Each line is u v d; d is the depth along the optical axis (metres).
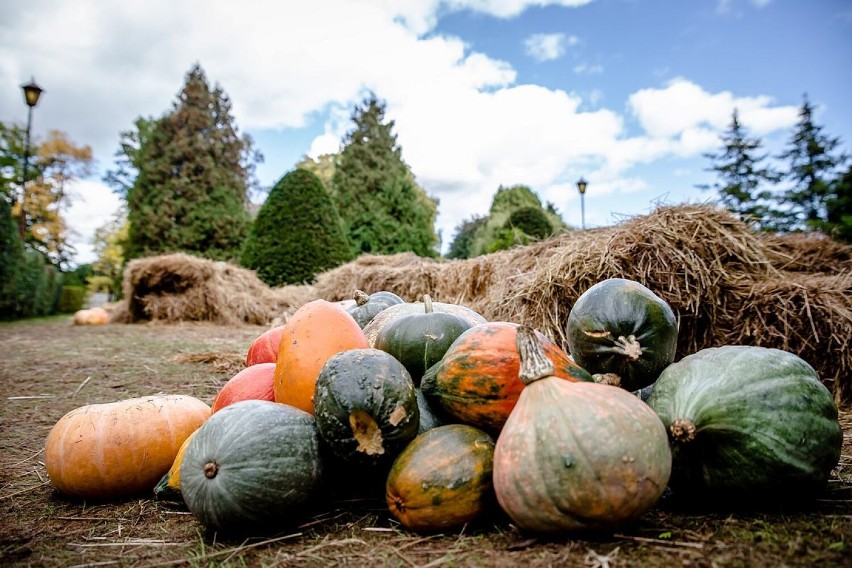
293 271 14.07
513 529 1.48
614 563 1.22
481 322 2.31
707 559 1.23
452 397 1.67
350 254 15.34
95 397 3.87
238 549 1.48
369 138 23.55
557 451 1.26
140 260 12.57
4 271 15.20
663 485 1.32
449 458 1.49
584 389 1.38
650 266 3.86
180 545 1.56
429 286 7.75
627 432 1.28
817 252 5.45
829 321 3.50
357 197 22.66
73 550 1.54
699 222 4.05
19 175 29.52
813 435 1.50
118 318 13.29
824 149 24.22
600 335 1.83
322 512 1.74
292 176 14.83
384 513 1.71
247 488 1.47
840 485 1.79
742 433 1.49
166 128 21.92
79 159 32.66
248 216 23.05
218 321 12.05
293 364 1.87
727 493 1.55
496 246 13.62
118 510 1.90
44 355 6.39
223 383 4.37
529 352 1.44
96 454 1.94
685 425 1.48
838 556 1.22
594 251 4.07
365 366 1.56
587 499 1.24
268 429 1.57
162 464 2.06
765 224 22.73
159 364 5.54
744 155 27.97
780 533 1.38
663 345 1.81
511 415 1.43
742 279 3.98
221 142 22.80
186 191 21.34
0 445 2.76
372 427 1.52
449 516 1.46
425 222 23.59
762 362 1.61
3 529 1.73
